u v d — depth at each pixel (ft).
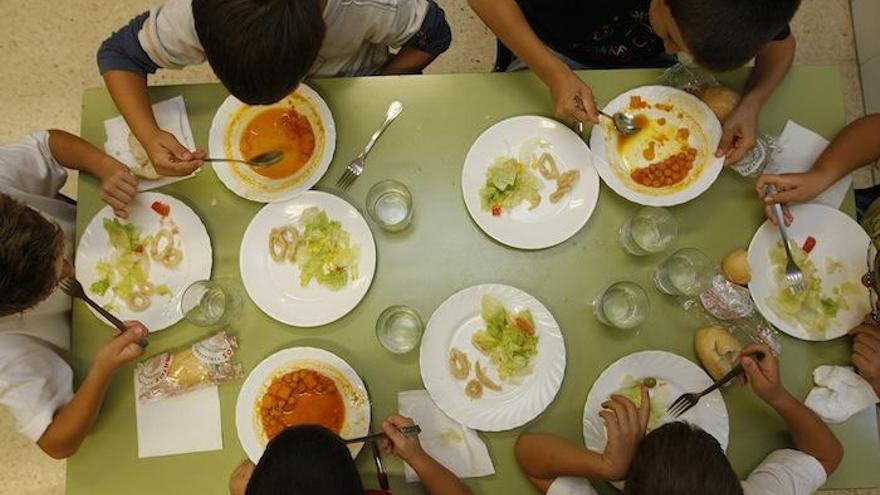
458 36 6.21
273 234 3.59
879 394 3.45
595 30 4.33
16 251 3.03
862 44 6.14
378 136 3.66
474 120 3.70
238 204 3.65
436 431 3.45
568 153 3.67
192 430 3.44
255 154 3.65
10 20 6.16
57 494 5.44
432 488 3.26
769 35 3.03
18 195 3.70
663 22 3.33
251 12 2.85
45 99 6.06
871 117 3.68
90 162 3.63
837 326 3.53
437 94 3.71
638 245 3.55
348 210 3.59
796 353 3.55
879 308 3.45
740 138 3.62
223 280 3.58
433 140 3.67
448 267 3.60
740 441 3.48
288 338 3.53
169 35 3.61
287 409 3.42
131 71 3.69
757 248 3.59
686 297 3.56
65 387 3.45
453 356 3.50
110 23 6.19
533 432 3.44
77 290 3.40
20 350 3.39
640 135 3.69
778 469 3.31
